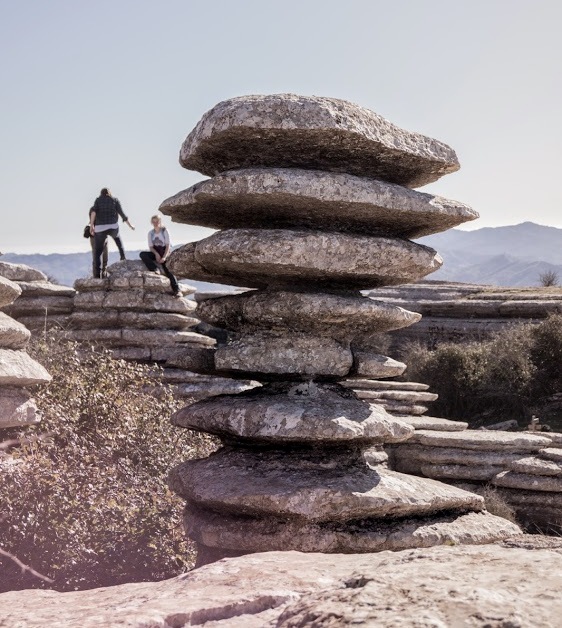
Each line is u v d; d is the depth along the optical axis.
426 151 6.07
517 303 23.12
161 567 6.69
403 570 1.68
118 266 13.74
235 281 6.46
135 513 6.92
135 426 8.81
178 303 13.44
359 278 5.98
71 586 6.13
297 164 5.91
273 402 5.87
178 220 6.54
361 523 5.47
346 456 5.90
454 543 5.50
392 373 6.31
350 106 5.80
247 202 5.74
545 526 10.84
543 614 1.29
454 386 19.23
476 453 11.78
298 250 5.65
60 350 9.97
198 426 6.19
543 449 11.51
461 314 24.05
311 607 1.46
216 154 6.02
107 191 13.91
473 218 6.14
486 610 1.30
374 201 5.71
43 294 13.66
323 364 5.96
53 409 7.94
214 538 5.58
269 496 5.27
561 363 18.66
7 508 6.22
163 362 12.99
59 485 6.56
